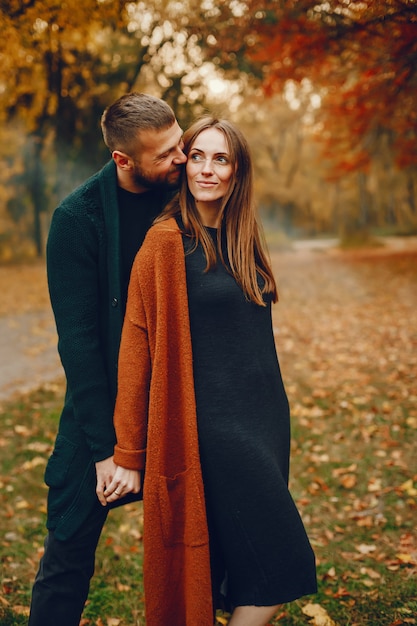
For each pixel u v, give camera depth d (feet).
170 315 5.73
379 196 126.21
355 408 15.74
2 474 12.17
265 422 5.95
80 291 5.86
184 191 6.07
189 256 5.87
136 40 27.20
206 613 5.71
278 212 125.08
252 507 5.70
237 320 5.90
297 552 5.70
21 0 14.82
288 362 21.31
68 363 5.82
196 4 17.99
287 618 7.66
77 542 6.05
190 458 5.70
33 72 27.99
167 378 5.73
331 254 81.00
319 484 11.55
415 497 10.77
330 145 38.55
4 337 28.55
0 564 8.90
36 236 79.92
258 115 95.30
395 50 13.43
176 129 5.82
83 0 15.29
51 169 62.03
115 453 5.76
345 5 12.60
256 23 16.37
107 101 34.04
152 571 5.79
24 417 15.65
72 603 6.09
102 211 5.92
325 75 18.66
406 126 26.58
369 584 8.25
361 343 24.00
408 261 59.62
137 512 10.66
